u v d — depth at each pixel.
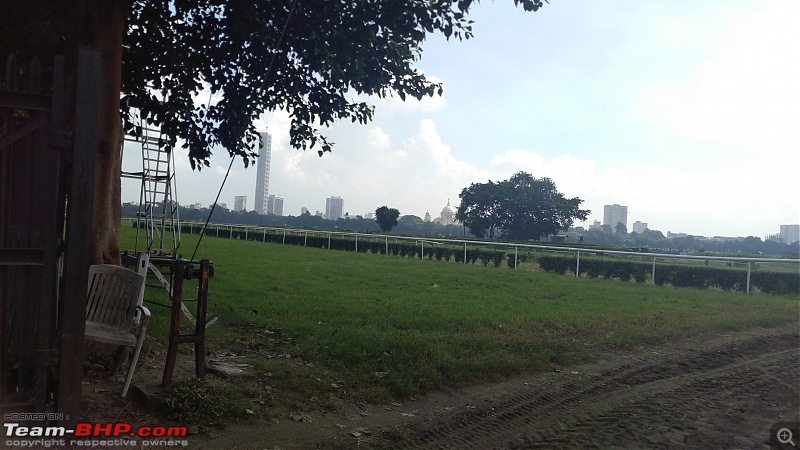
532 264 24.36
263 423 4.64
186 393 4.72
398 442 4.57
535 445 4.66
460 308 10.33
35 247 3.35
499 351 7.30
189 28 7.74
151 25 7.70
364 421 4.95
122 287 5.11
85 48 3.36
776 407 5.84
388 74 7.91
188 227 43.94
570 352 7.71
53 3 6.23
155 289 10.86
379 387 5.70
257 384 5.45
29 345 3.42
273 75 8.05
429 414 5.24
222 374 5.55
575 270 20.19
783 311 12.22
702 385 6.60
